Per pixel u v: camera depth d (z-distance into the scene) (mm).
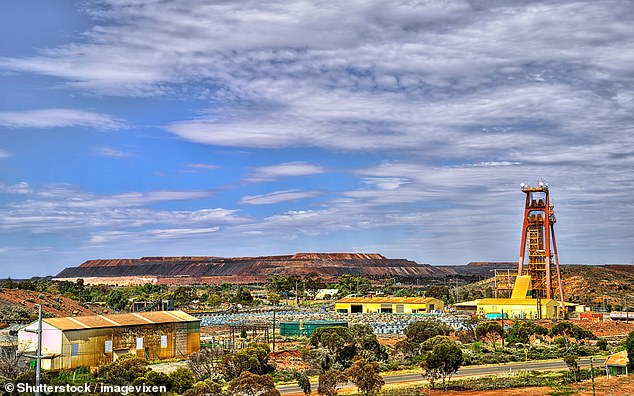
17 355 85938
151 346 100750
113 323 96875
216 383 73625
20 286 185750
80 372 86062
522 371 94625
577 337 128375
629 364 89500
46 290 195375
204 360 92750
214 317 174750
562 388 79562
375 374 76125
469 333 132625
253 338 130625
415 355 109688
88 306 174000
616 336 143250
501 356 109375
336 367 96312
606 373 89688
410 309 197125
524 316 175750
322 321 147500
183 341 104938
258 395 70125
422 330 126750
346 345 106938
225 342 120625
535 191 193000
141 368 75812
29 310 147375
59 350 88938
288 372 93375
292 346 119625
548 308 177375
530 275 193250
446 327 137750
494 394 76875
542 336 135750
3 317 136125
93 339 92688
